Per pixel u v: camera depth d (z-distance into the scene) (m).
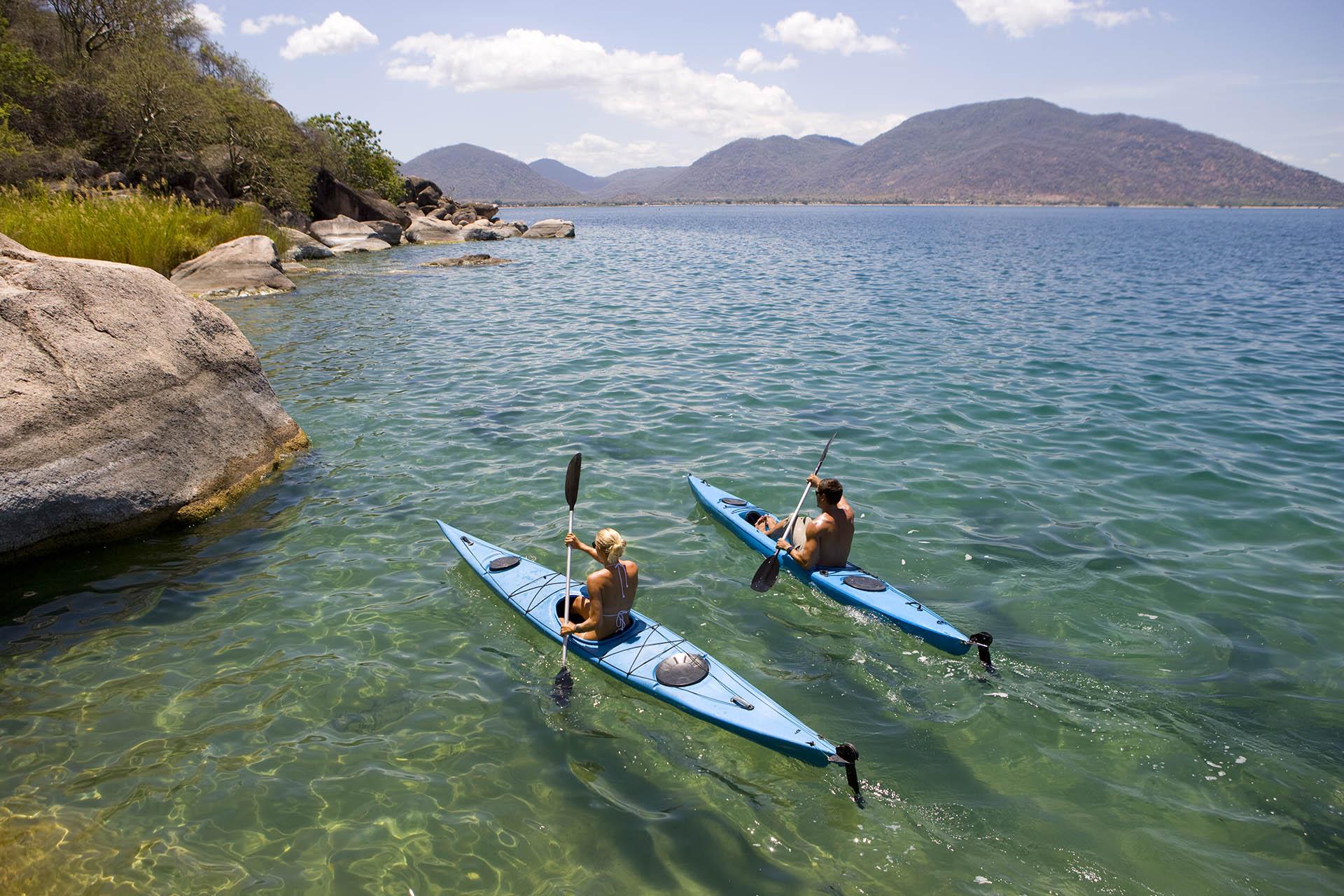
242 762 4.90
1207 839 4.40
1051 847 4.36
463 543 7.78
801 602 6.99
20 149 27.73
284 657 6.02
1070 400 13.40
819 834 4.46
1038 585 7.23
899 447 10.98
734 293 28.02
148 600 6.79
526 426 11.73
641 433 11.49
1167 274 38.12
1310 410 12.88
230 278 24.00
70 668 5.82
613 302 25.14
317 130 47.69
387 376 14.63
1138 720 5.39
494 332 19.23
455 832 4.41
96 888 3.99
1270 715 5.43
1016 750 5.14
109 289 8.21
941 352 17.48
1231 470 10.08
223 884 4.03
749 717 5.31
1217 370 15.84
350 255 39.25
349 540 8.01
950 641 6.17
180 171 34.25
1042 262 46.00
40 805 4.52
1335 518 8.63
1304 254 55.59
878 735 5.30
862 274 36.66
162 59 35.06
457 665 6.02
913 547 8.00
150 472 7.92
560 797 4.71
